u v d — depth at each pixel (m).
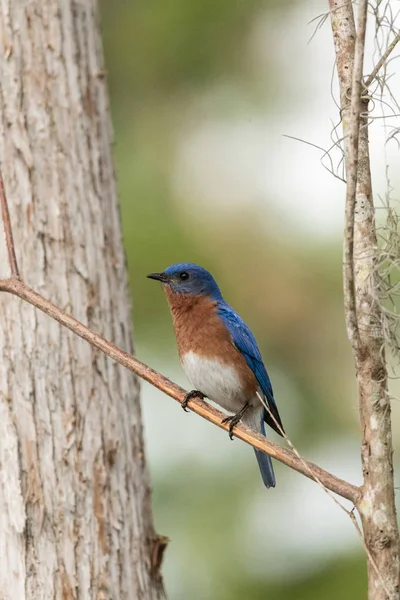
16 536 10.03
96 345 9.41
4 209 10.18
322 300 16.69
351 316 7.82
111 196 11.57
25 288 9.60
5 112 10.98
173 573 14.87
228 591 14.67
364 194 8.24
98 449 10.52
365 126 8.29
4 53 11.09
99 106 11.62
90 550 10.23
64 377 10.48
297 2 17.14
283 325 16.72
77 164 11.20
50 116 11.15
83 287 10.93
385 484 7.87
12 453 10.17
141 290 16.30
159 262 16.31
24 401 10.30
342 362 16.66
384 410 7.96
